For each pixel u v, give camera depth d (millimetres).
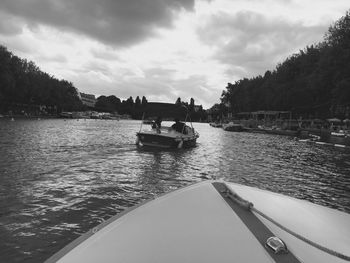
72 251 2635
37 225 6082
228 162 15508
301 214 3605
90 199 7863
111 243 2721
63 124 51156
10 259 4820
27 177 9859
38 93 78375
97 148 18188
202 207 3312
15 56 71812
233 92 106500
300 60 68062
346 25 42562
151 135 18656
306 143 32875
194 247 2635
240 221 3035
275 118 75250
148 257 2520
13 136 23875
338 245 3031
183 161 14922
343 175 13188
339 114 56219
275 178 11953
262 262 2455
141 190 8953
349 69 40656
